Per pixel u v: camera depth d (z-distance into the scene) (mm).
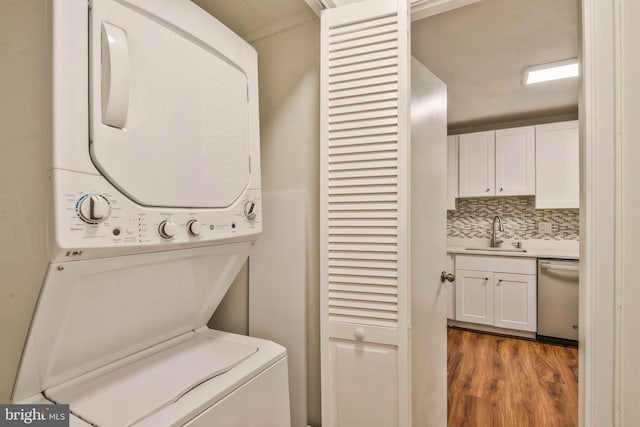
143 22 757
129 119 718
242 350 1045
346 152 1242
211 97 947
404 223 1155
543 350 2939
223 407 823
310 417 1471
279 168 1552
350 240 1236
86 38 649
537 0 1559
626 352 888
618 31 911
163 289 924
